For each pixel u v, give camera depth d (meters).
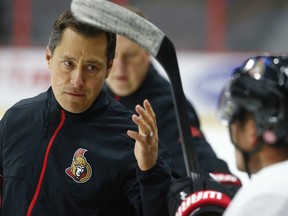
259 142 4.26
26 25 19.89
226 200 4.71
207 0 20.05
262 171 4.07
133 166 5.36
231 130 4.42
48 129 5.54
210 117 19.45
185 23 20.09
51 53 5.36
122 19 4.80
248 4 19.98
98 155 5.39
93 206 5.36
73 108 5.34
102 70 5.29
